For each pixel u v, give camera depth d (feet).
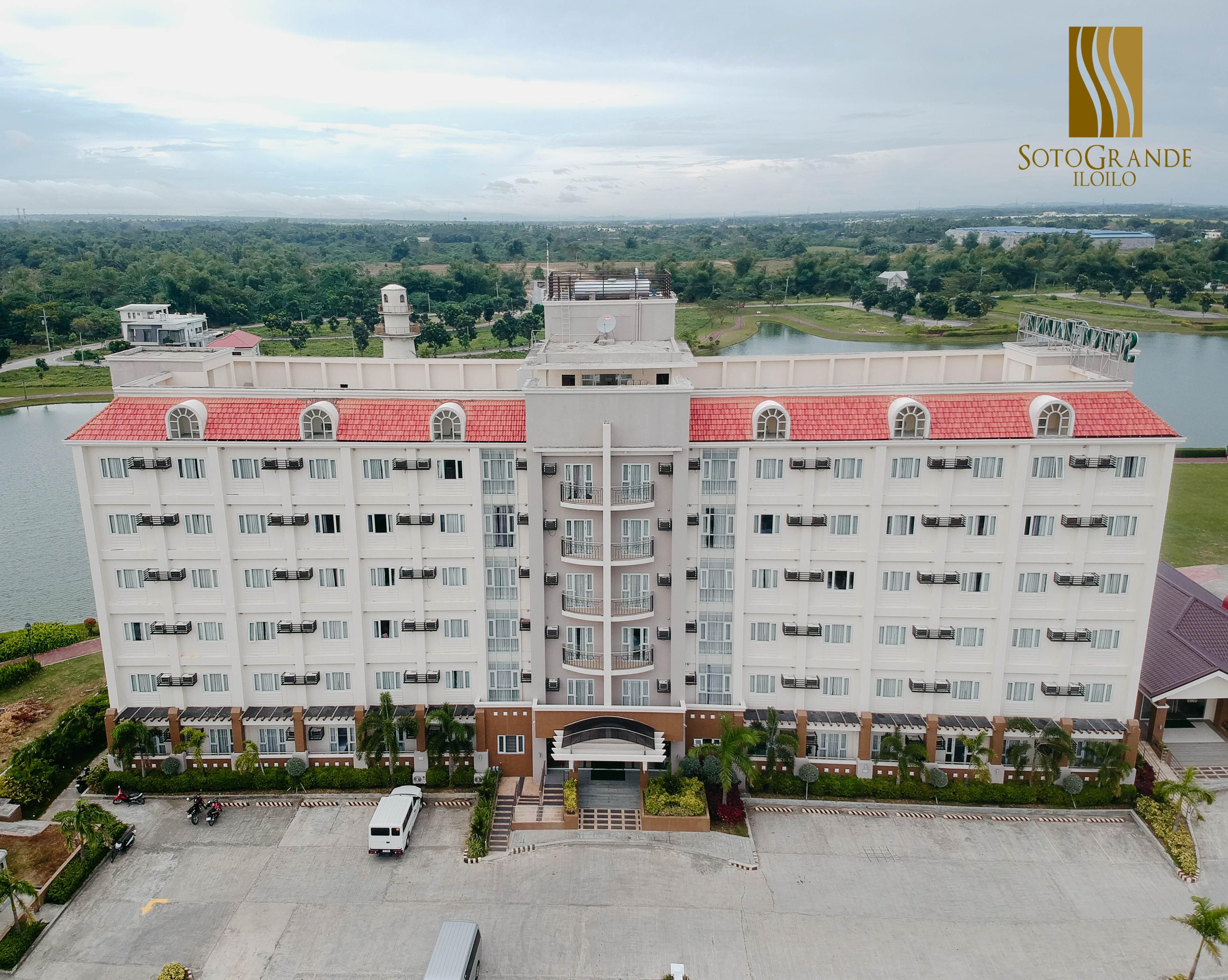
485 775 171.63
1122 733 167.02
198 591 168.86
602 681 168.96
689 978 128.88
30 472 397.39
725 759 159.63
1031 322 197.98
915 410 156.66
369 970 130.21
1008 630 165.37
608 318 180.96
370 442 161.68
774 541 164.76
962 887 147.95
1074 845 157.89
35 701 203.41
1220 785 170.50
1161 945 135.44
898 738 167.02
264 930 138.10
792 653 169.58
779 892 146.61
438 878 149.69
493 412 164.66
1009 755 167.43
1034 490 159.02
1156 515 158.40
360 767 175.63
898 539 163.22
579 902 144.15
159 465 161.68
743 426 160.56
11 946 131.13
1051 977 129.39
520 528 165.58
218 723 172.55
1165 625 192.65
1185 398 503.20
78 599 274.77
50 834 159.33
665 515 161.17
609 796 170.09
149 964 131.03
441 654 172.24
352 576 168.04
